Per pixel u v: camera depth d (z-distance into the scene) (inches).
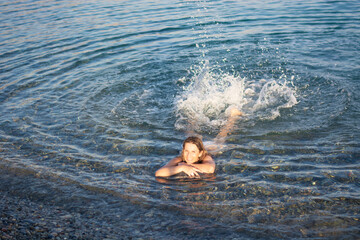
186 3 684.1
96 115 280.2
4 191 188.4
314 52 388.2
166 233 154.4
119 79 348.8
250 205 170.9
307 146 224.1
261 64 368.5
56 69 378.3
